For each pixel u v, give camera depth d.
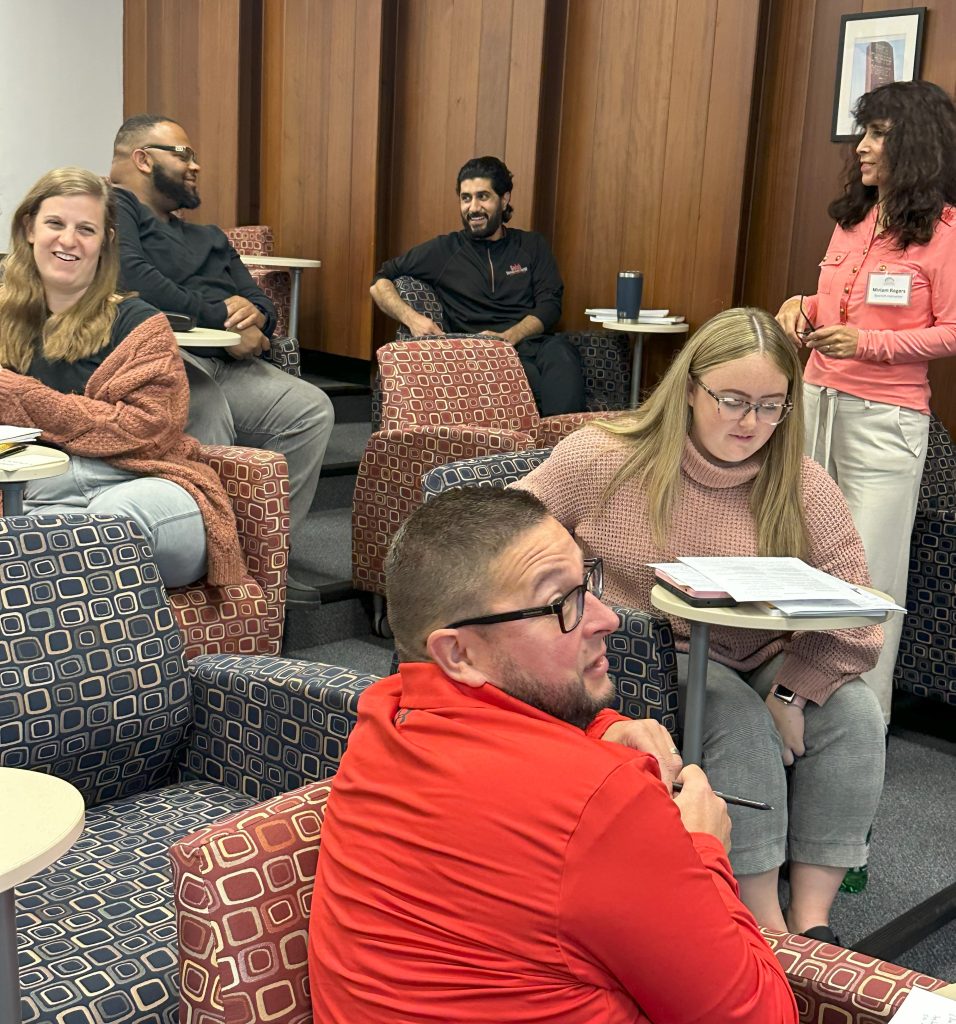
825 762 2.06
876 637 2.05
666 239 4.81
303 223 6.09
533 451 2.49
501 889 0.91
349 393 5.56
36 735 1.62
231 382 4.04
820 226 4.39
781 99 4.46
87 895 1.45
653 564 2.06
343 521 4.59
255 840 1.02
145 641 1.73
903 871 2.50
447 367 3.75
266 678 1.70
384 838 0.98
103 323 2.85
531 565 1.03
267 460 2.82
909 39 4.04
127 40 6.86
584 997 0.91
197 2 6.38
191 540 2.66
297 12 5.94
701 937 0.91
